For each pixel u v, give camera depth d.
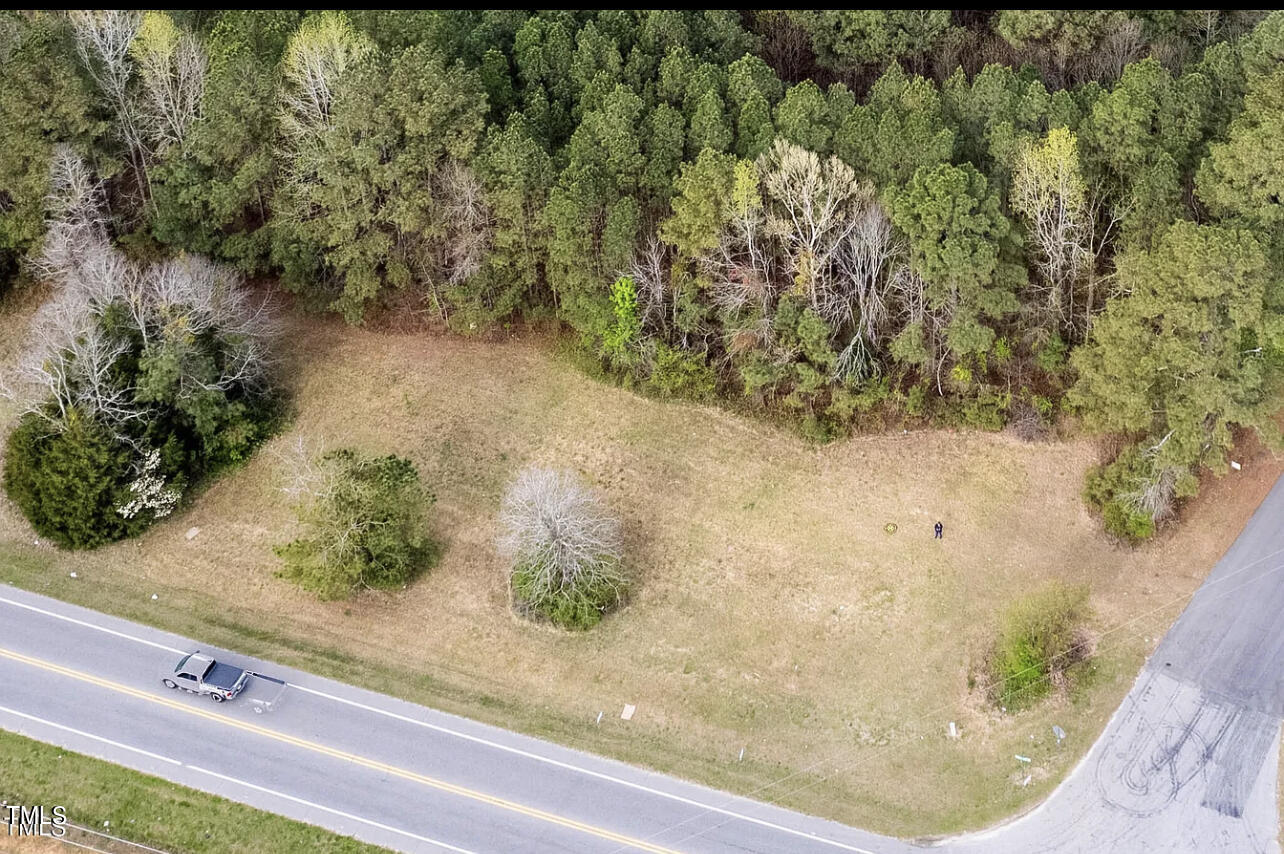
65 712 52.91
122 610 57.38
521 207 64.38
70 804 50.00
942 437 65.44
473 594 58.69
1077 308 66.06
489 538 61.31
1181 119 62.38
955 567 59.44
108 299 62.06
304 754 51.75
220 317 63.72
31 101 65.00
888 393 65.38
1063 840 49.28
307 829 49.19
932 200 58.78
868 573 59.34
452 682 54.97
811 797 50.91
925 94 64.31
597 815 49.94
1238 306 55.44
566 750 52.44
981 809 50.50
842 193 61.06
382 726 53.00
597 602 57.25
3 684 53.78
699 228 61.94
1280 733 52.59
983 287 61.84
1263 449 65.12
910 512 61.97
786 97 64.94
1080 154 62.50
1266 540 60.81
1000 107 64.12
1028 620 55.81
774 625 57.31
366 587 58.53
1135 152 61.44
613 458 65.00
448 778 51.06
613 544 58.59
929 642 56.41
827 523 61.66
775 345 64.44
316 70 65.62
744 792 51.06
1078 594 57.00
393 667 55.50
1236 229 56.81
